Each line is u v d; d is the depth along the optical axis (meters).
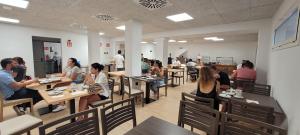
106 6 3.27
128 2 3.00
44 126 1.06
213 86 2.31
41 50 6.79
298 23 1.67
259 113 1.61
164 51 6.79
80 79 3.75
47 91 2.46
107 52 9.62
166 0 2.83
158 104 3.95
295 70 1.69
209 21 4.51
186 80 7.63
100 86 2.85
